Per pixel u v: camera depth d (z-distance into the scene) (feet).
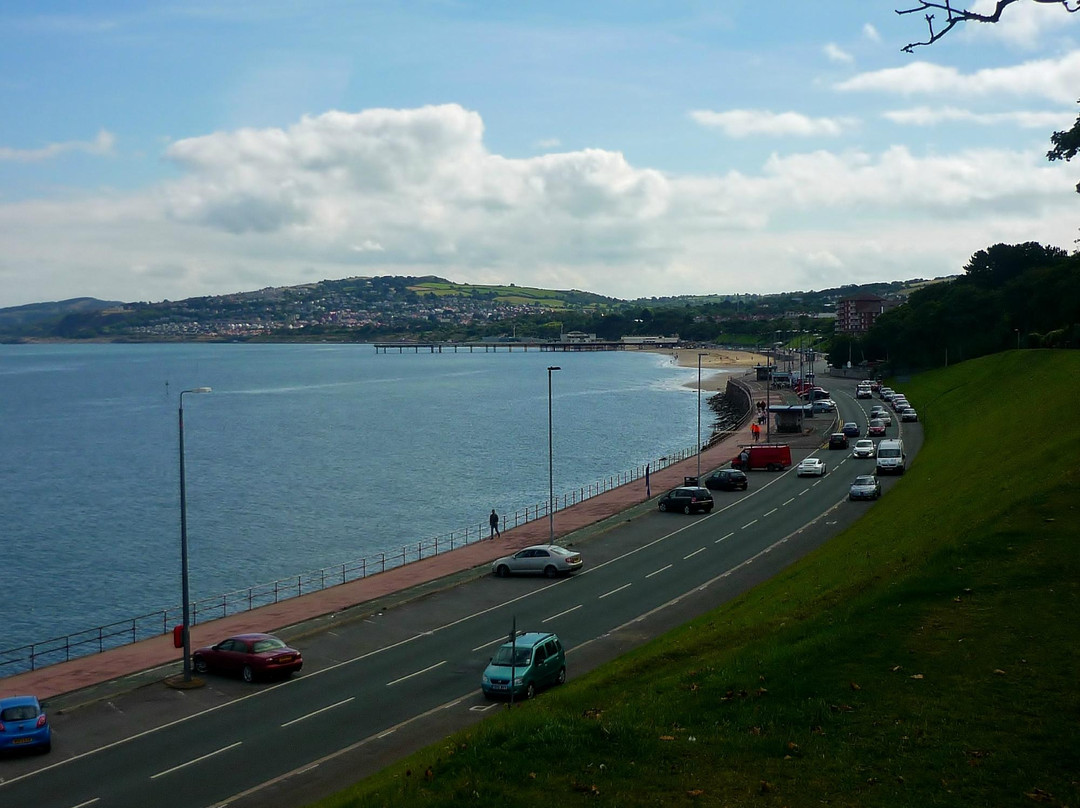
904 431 346.13
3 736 93.71
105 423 620.90
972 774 57.36
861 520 191.21
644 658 101.76
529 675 104.58
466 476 376.68
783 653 81.35
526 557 171.73
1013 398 278.87
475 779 64.39
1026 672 68.69
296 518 303.27
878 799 56.34
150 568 245.65
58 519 310.65
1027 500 112.57
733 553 178.40
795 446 329.52
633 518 222.89
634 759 64.95
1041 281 434.30
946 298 548.31
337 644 134.10
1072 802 53.21
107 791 85.92
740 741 65.26
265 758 92.89
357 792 73.31
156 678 121.80
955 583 88.94
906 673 71.72
